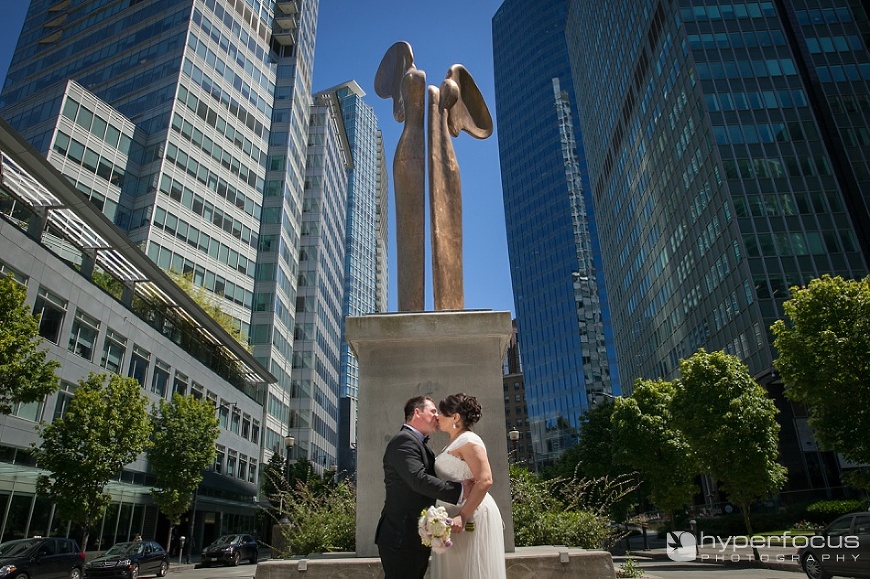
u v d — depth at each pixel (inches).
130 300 1234.0
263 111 2368.4
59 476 784.9
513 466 382.3
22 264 878.4
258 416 1939.0
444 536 114.2
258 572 191.2
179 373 1397.6
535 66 5467.5
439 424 139.7
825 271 1510.8
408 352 228.5
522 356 4717.0
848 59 1807.3
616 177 2743.6
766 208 1599.4
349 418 4397.1
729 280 1630.2
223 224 2027.6
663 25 2081.7
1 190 943.0
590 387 4099.4
